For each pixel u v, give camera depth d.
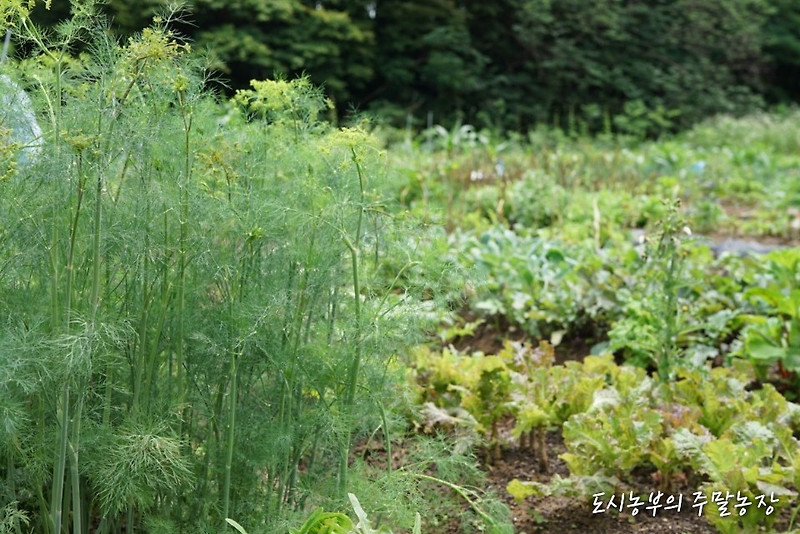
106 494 2.93
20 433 2.80
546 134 16.78
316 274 3.02
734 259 6.64
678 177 12.27
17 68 2.87
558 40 22.03
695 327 5.27
